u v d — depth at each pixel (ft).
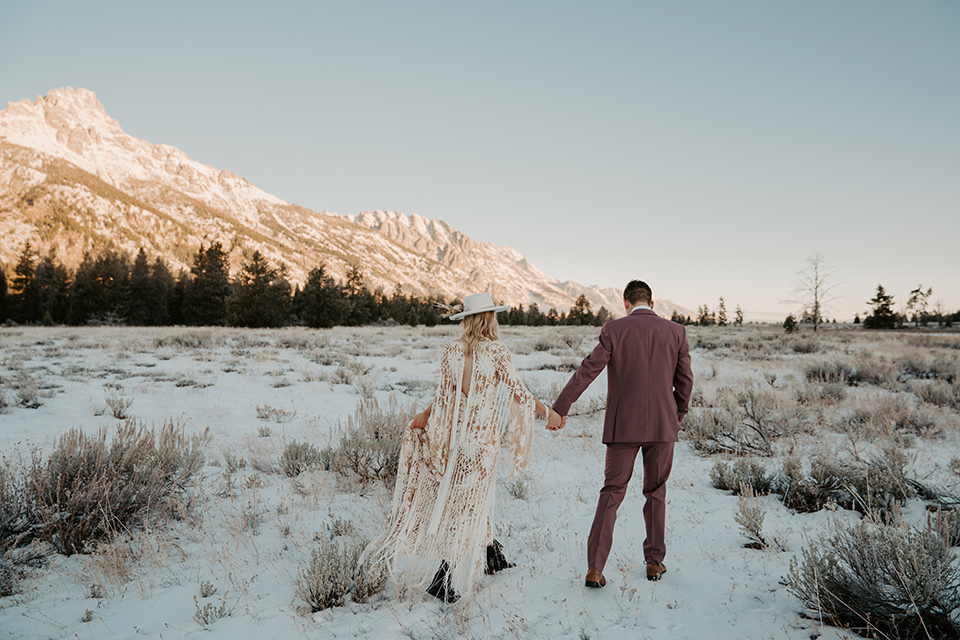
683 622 8.76
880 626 8.21
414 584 10.09
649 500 10.43
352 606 9.64
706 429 22.08
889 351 67.41
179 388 36.45
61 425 24.62
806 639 8.14
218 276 196.13
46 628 9.24
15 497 12.85
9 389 32.50
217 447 21.83
